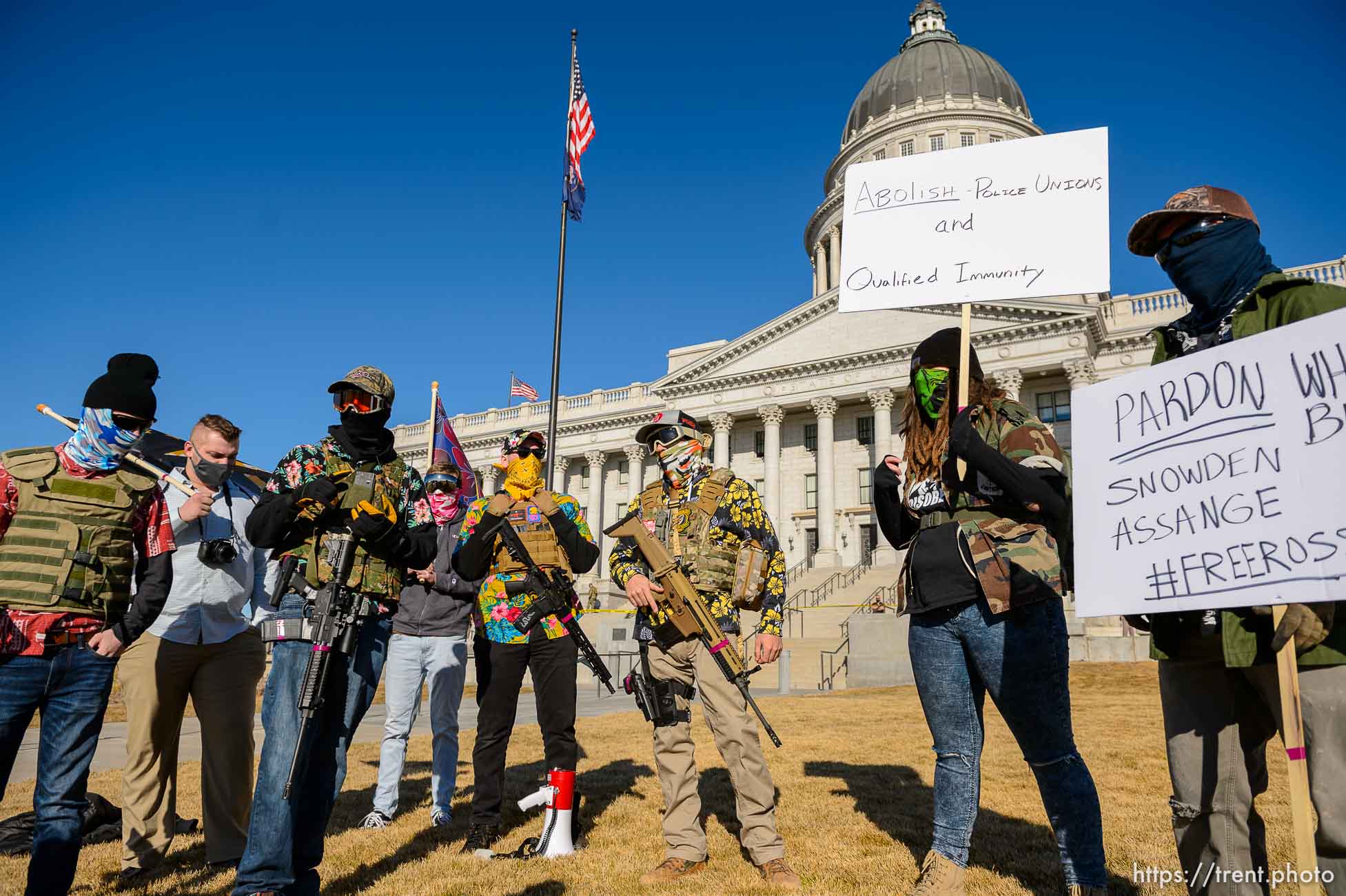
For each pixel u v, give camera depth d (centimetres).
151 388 378
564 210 1788
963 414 328
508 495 491
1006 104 6569
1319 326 221
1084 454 271
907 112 6412
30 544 334
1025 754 345
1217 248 285
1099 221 348
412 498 400
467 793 657
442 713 573
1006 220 366
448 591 591
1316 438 216
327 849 471
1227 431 236
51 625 329
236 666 469
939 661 357
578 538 477
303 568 360
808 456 5078
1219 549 230
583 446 5944
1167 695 290
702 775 684
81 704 336
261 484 527
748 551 445
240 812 463
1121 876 388
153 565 367
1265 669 252
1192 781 277
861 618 1953
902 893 370
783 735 934
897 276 384
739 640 449
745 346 5175
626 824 528
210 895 396
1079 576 264
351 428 388
